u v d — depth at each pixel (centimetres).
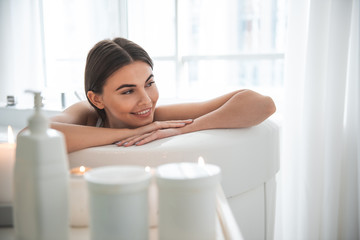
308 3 139
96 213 30
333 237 138
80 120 111
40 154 30
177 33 193
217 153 83
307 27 139
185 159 81
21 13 211
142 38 199
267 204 103
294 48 142
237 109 95
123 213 30
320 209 141
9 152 45
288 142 146
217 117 96
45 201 31
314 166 138
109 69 95
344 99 132
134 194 30
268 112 97
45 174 31
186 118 108
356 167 138
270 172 101
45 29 212
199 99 190
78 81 209
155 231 42
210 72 494
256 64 1027
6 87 218
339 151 134
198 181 31
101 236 30
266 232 105
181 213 31
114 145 86
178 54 195
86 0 201
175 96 199
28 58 213
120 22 197
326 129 135
